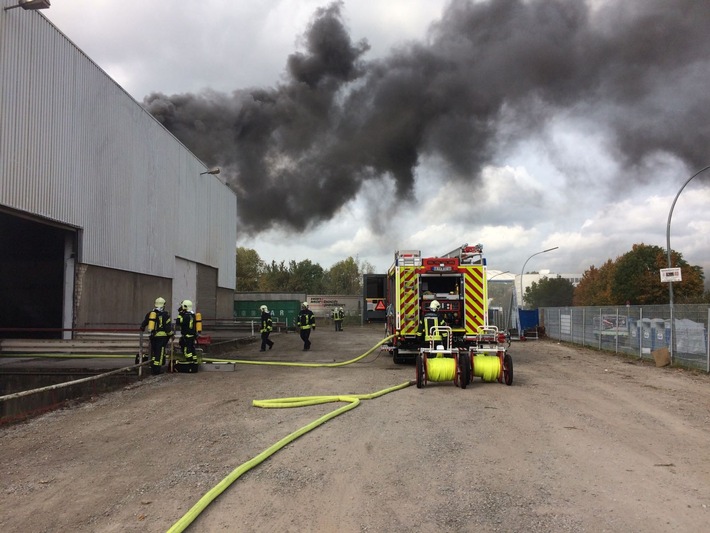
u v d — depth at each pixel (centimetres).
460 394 995
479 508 437
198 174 3256
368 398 940
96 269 1934
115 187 2062
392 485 494
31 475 541
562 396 980
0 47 1378
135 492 485
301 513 431
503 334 1171
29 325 1852
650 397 995
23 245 1877
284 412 829
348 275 8938
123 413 850
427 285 1444
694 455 591
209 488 490
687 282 5094
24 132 1482
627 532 390
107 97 1988
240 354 1928
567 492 471
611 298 5525
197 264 3284
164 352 1327
